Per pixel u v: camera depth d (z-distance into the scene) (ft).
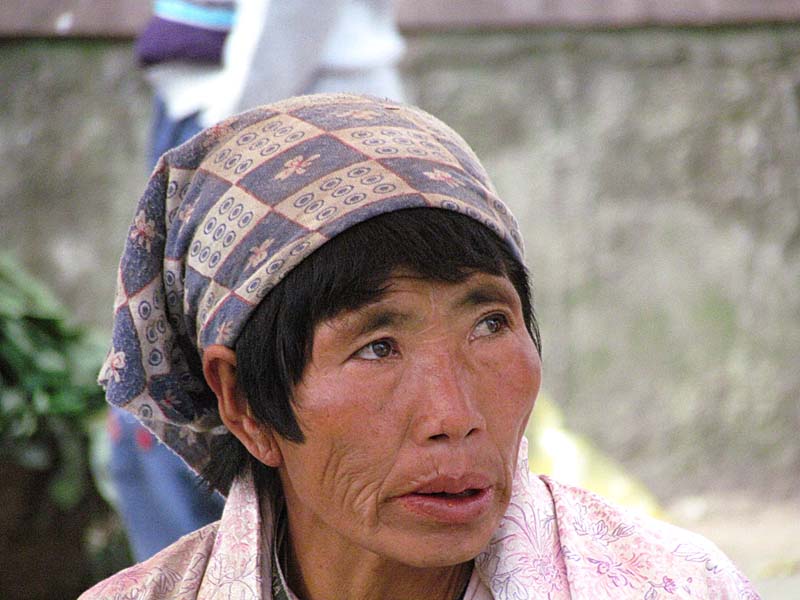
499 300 15.67
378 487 15.46
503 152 67.56
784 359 68.13
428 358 15.31
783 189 67.97
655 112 67.77
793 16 67.10
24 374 47.70
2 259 53.36
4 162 66.95
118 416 34.76
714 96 67.77
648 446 67.77
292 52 35.04
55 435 48.08
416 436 15.20
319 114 16.83
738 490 66.33
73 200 67.21
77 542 49.60
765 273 68.13
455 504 15.37
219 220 16.53
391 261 15.24
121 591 18.10
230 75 35.17
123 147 67.10
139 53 37.04
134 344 17.61
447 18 66.59
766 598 43.52
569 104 67.46
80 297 67.36
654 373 67.92
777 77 67.67
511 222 16.80
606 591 16.52
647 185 67.87
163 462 33.86
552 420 51.67
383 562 16.94
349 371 15.43
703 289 68.13
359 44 36.68
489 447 15.39
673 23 67.21
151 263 17.57
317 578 17.48
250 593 17.12
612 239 67.82
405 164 15.76
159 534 34.94
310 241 15.37
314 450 15.80
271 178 16.19
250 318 16.07
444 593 17.30
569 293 67.77
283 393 15.94
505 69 67.31
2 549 47.57
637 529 17.30
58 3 66.03
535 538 16.87
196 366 18.06
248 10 34.96
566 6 67.05
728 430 67.92
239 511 17.75
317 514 16.16
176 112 36.45
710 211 68.03
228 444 18.20
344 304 15.30
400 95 38.27
